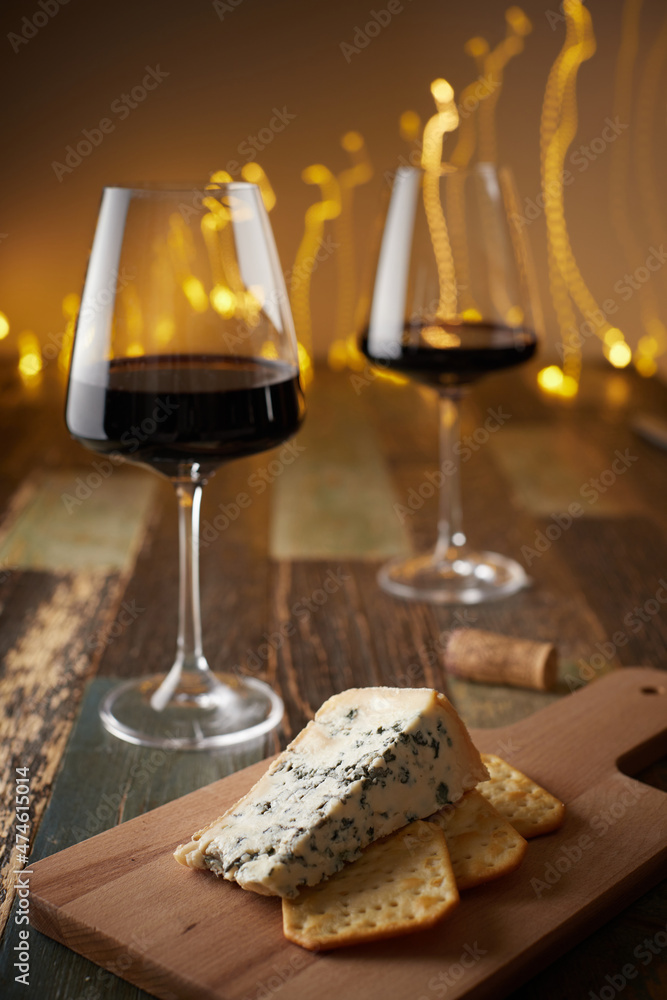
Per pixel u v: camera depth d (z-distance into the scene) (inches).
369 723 27.4
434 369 46.4
